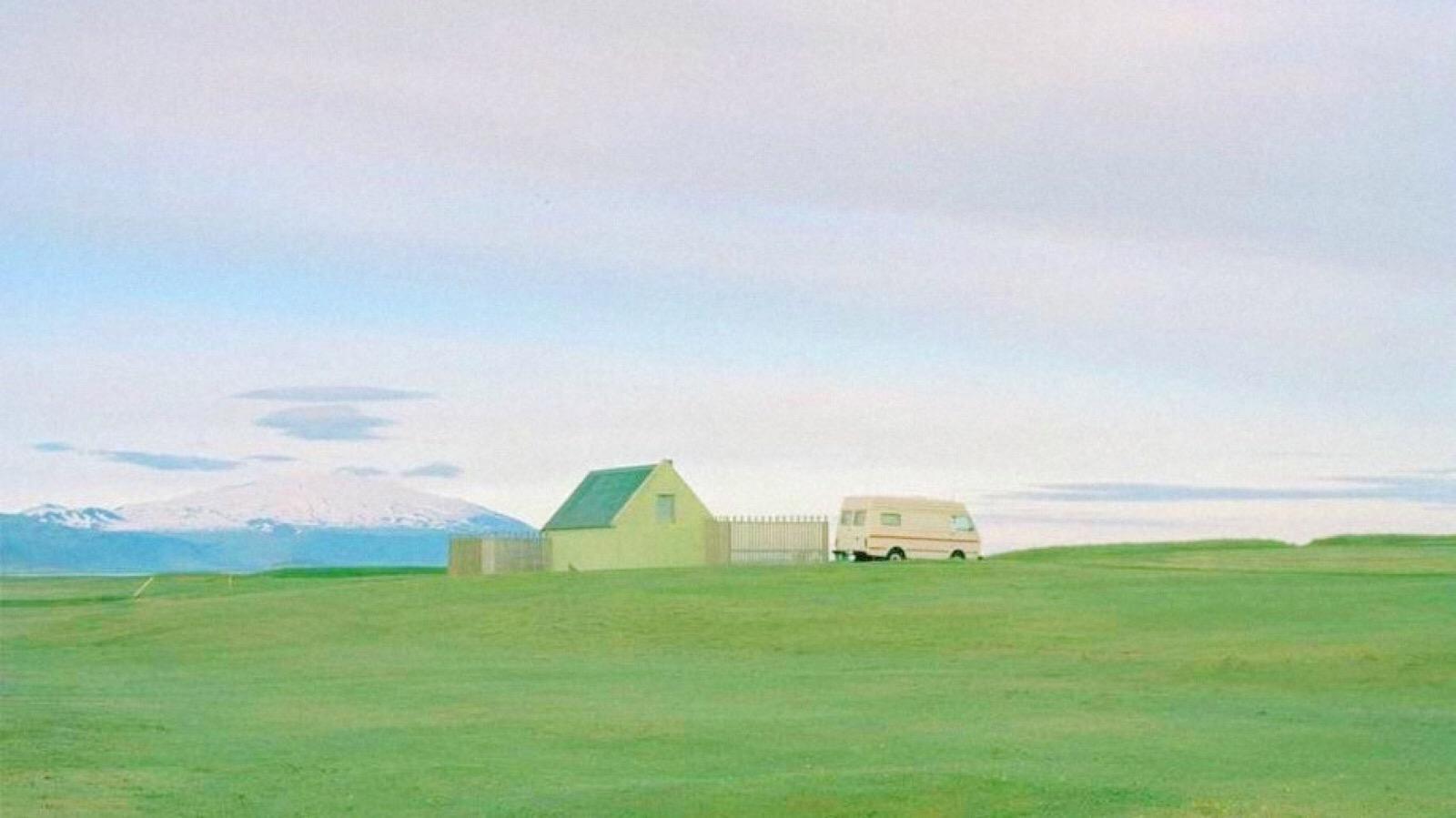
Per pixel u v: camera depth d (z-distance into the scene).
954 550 84.50
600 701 35.28
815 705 33.91
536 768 25.27
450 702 35.28
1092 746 27.09
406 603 64.56
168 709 34.41
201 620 62.66
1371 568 71.81
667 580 67.75
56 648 56.81
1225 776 23.59
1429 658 39.88
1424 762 25.14
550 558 89.75
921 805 20.78
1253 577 62.31
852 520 83.38
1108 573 65.81
